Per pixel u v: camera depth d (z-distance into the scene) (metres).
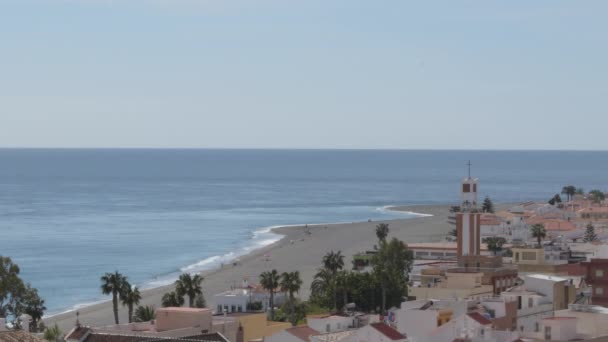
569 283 170.50
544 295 165.00
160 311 145.00
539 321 141.38
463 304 143.62
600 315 136.00
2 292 194.75
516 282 197.12
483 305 147.62
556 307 163.00
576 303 158.88
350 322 155.88
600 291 169.50
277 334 144.50
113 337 125.00
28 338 102.19
